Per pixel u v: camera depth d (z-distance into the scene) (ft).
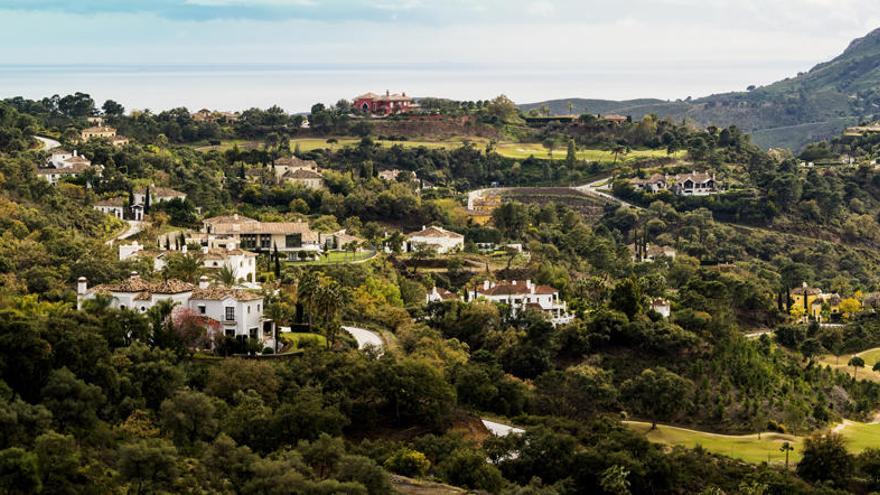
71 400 424.05
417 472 466.29
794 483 501.56
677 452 524.52
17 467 361.51
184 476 397.80
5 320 459.32
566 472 492.54
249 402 482.69
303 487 387.55
